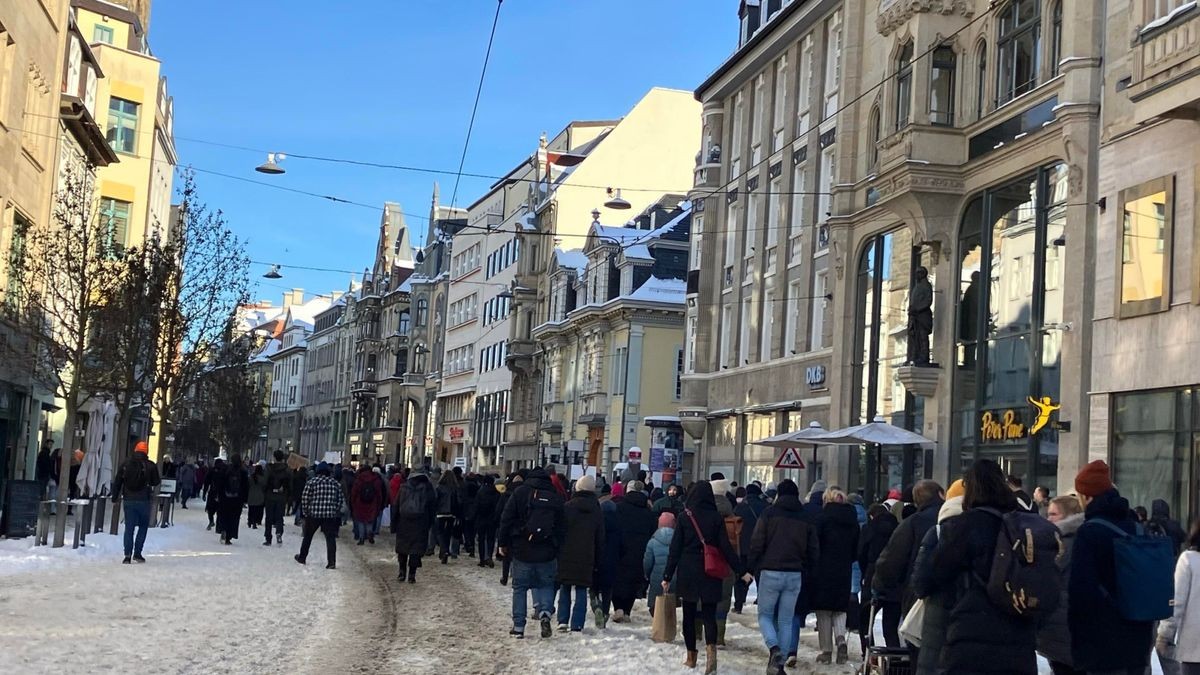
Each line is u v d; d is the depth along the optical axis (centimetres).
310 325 14612
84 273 2805
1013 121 2619
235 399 5444
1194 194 2011
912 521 1048
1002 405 2592
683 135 7206
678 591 1277
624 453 5588
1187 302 2012
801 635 1709
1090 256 2309
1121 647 766
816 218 3675
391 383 10575
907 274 3047
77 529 2280
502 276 7919
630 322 5641
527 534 1487
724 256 4447
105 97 4700
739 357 4216
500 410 7712
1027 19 2620
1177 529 1659
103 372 3073
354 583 2073
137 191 4856
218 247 3428
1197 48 1906
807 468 3528
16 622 1312
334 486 2370
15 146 3002
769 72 4128
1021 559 671
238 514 2908
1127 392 2162
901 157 2827
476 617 1675
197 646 1228
